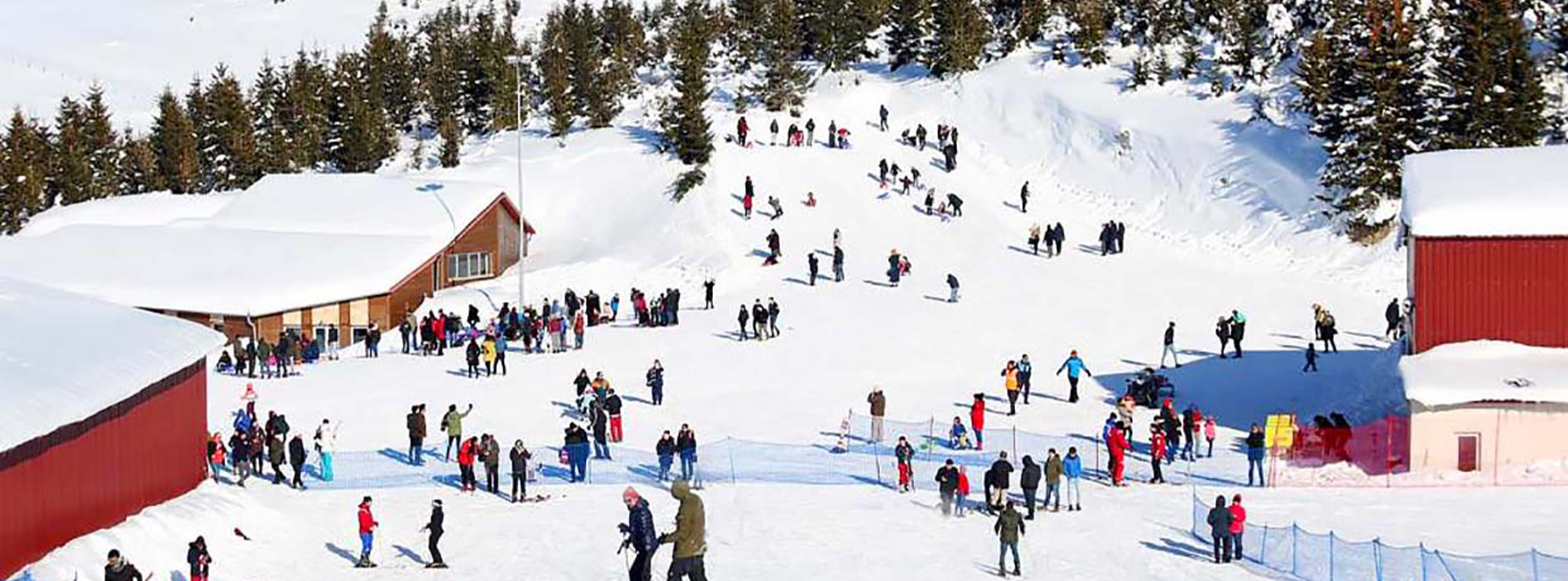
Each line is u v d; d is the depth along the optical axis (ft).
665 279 218.18
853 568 98.43
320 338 204.13
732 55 341.82
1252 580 93.91
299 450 121.80
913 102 289.53
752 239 228.63
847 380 164.35
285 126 325.01
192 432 115.34
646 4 440.86
